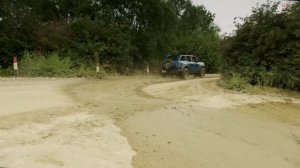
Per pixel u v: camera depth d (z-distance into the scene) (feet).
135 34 98.58
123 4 97.81
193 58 87.92
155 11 97.66
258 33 60.85
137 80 66.54
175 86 56.18
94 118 27.91
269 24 60.70
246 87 54.65
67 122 25.82
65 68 70.18
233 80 56.29
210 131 27.53
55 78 61.93
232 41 64.49
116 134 24.07
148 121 28.89
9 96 35.81
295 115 37.58
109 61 84.33
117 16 96.43
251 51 62.49
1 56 70.49
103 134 23.66
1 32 71.77
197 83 64.08
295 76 57.11
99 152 20.08
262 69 59.57
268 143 25.62
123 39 87.92
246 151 23.24
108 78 69.51
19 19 73.72
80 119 27.12
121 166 18.43
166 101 39.09
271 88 57.31
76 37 82.17
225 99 43.52
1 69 66.54
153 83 61.26
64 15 101.45
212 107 37.63
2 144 19.76
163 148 22.25
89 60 79.77
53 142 20.80
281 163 21.49
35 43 74.33
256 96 48.52
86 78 66.39
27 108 29.58
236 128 29.27
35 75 64.85
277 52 58.70
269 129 30.01
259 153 23.07
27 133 22.13
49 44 75.41
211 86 58.34
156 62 100.32
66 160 18.30
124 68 88.48
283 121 33.96
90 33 83.25
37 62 67.51
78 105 32.91
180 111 33.96
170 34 106.11
